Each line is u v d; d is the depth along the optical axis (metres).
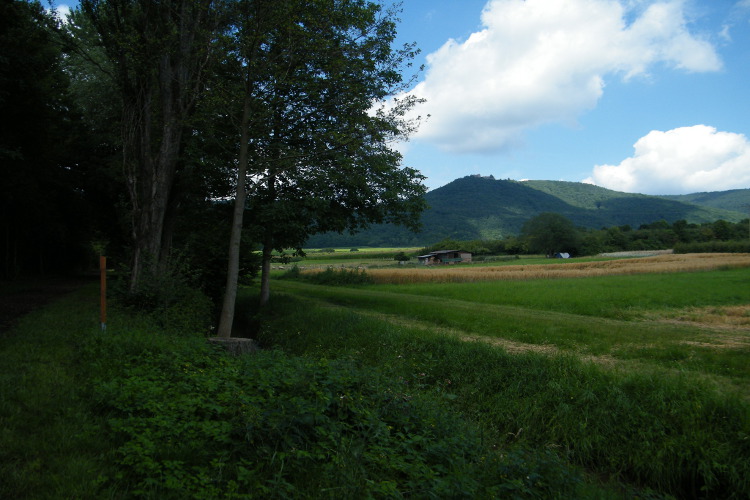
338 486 4.21
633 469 6.98
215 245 21.09
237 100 14.08
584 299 22.69
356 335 14.30
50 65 21.53
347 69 15.13
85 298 18.84
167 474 4.08
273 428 4.90
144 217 15.91
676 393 7.66
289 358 9.19
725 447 6.51
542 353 10.69
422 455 5.38
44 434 4.93
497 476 5.13
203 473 4.21
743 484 6.11
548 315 17.62
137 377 6.84
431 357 11.12
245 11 13.52
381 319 16.59
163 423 5.12
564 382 8.72
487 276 41.19
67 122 28.36
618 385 8.24
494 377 9.61
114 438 4.94
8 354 8.09
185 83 16.23
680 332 13.88
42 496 3.73
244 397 5.81
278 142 17.58
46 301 17.41
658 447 6.95
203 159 17.30
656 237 118.62
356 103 16.16
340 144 15.48
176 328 12.54
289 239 20.58
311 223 18.97
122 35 15.22
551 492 5.20
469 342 11.68
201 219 21.16
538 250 111.56
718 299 22.98
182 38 15.90
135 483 4.07
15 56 17.25
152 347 8.78
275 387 6.56
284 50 13.84
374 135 15.50
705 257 70.56
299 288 34.09
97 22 15.87
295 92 16.11
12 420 5.16
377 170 17.84
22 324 11.34
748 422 6.68
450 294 26.70
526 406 8.53
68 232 34.00
